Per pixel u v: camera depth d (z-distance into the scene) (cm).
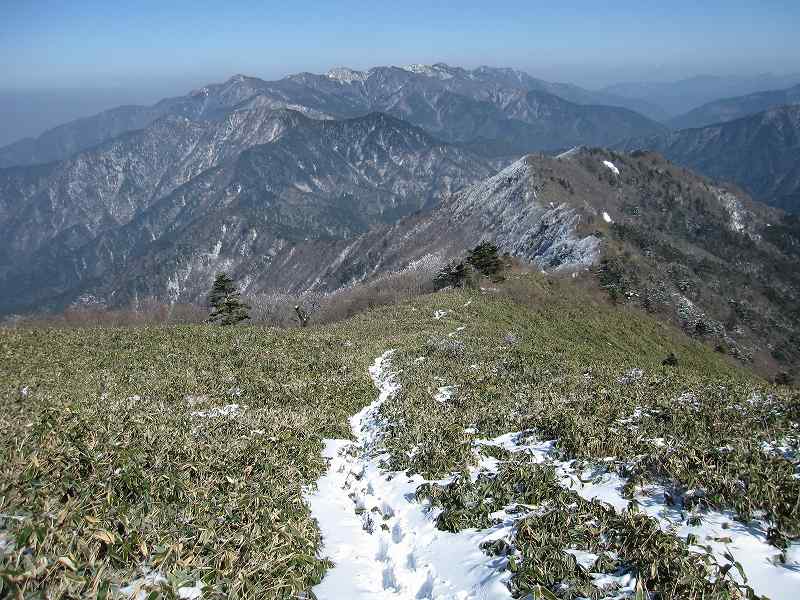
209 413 2248
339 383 2980
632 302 11375
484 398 2403
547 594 777
